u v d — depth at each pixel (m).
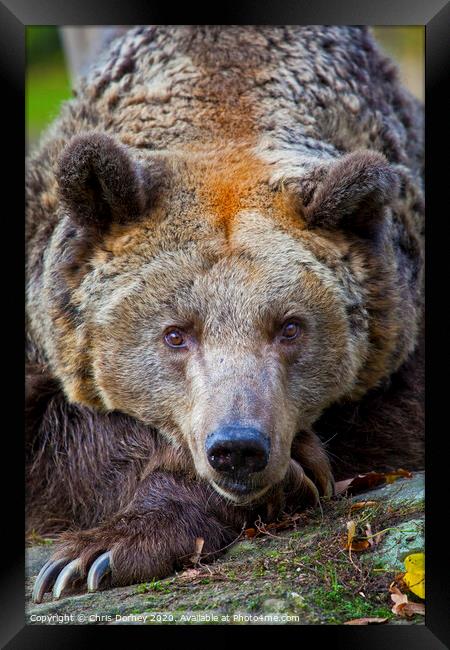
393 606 7.21
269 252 8.32
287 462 7.93
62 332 9.03
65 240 9.08
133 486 8.85
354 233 8.95
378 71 12.05
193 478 8.48
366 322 8.91
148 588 7.70
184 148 9.66
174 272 8.29
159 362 8.41
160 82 10.27
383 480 9.21
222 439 7.33
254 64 10.31
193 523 8.25
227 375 7.83
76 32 18.23
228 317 8.10
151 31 10.75
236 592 7.37
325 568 7.52
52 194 10.07
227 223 8.49
